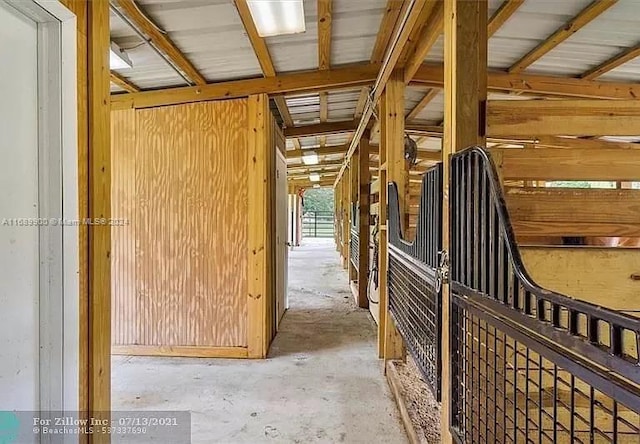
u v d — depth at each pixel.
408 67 3.39
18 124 1.29
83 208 1.53
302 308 6.00
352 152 7.35
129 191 4.05
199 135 3.97
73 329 1.45
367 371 3.57
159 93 3.97
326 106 5.21
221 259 3.97
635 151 1.79
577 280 1.74
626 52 3.18
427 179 2.17
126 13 2.47
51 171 1.38
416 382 3.05
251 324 3.94
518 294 1.15
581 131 1.78
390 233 3.55
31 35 1.35
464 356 1.55
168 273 4.02
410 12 2.27
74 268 1.45
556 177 1.80
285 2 2.27
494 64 3.58
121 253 4.06
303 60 3.59
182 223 4.01
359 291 6.08
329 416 2.75
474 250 1.45
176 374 3.50
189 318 4.00
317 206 31.17
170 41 2.97
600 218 1.83
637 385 0.70
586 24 2.77
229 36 2.93
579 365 0.85
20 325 1.30
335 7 2.71
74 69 1.46
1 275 1.23
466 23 1.64
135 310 4.05
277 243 4.86
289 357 3.93
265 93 3.89
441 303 1.86
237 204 3.96
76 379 1.47
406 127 5.91
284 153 5.55
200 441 2.44
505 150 1.79
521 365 1.47
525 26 2.85
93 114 1.58
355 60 3.73
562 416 1.52
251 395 3.07
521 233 1.82
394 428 2.59
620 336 0.74
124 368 3.64
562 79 3.78
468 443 1.49
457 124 1.64
